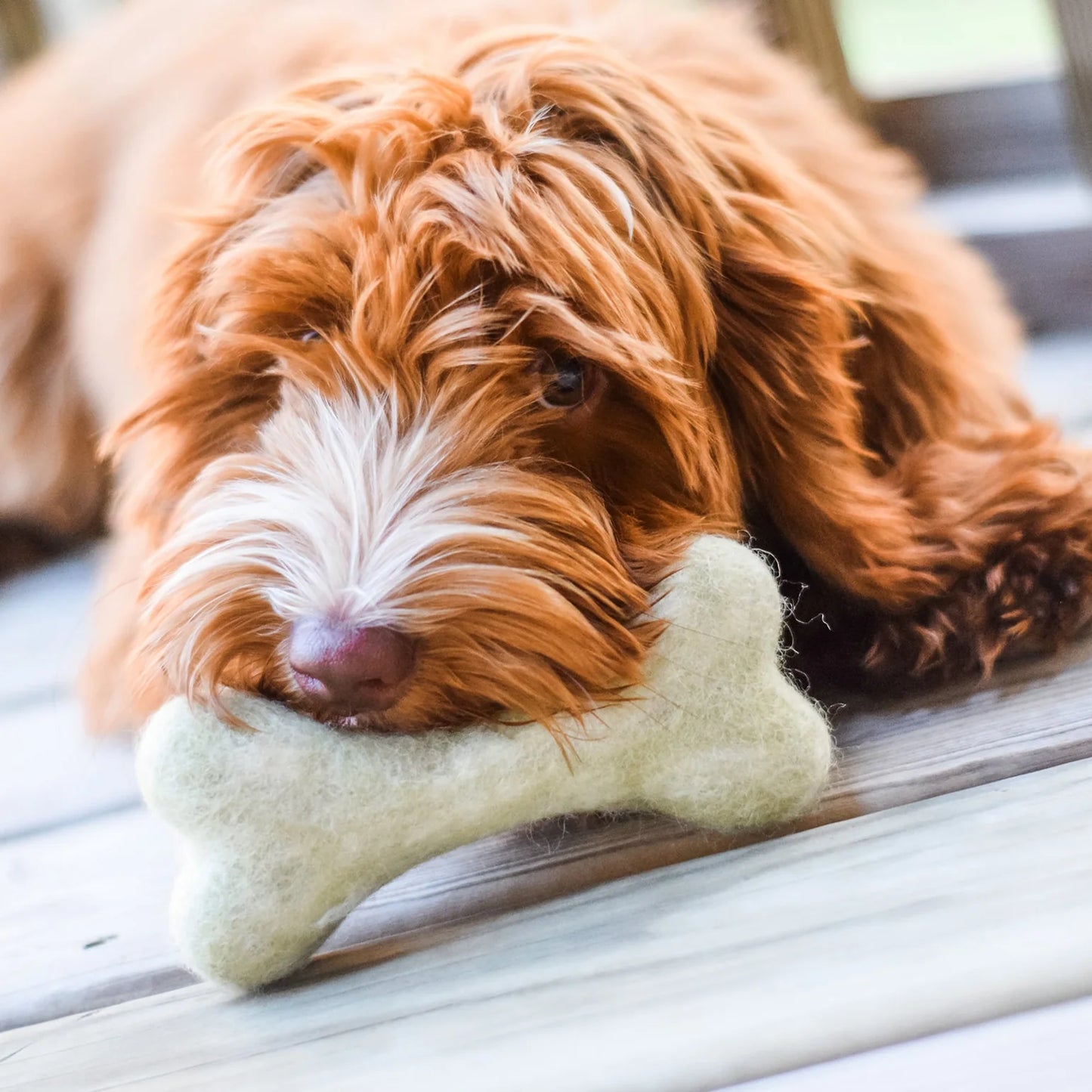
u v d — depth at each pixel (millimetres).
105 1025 1037
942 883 945
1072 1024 815
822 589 1300
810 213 1340
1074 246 2373
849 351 1325
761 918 957
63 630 2111
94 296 2059
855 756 1159
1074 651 1263
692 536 1101
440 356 1075
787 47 2572
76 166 2182
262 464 1120
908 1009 841
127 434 1271
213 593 1023
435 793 961
